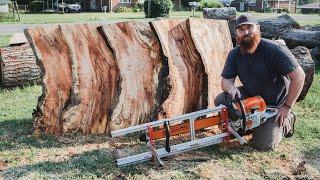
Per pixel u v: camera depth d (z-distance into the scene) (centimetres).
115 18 2728
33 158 419
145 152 422
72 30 484
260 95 429
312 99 627
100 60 488
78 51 482
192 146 406
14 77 692
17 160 415
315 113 567
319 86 710
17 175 384
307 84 605
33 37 471
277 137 432
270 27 901
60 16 2961
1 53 689
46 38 477
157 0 2848
